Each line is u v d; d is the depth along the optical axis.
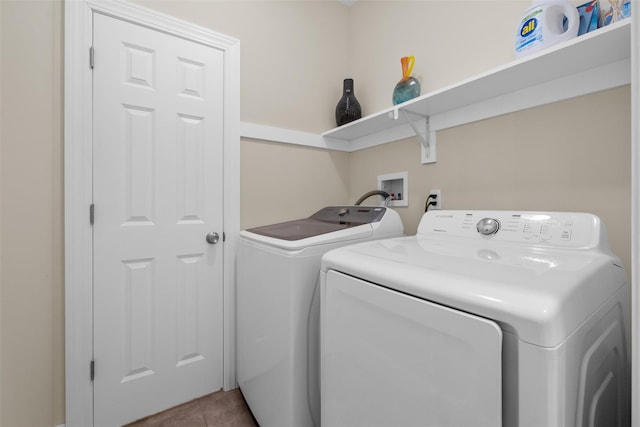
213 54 1.59
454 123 1.49
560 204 1.15
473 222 1.06
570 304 0.50
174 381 1.50
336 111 1.97
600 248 0.79
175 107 1.48
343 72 2.16
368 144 2.00
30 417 1.09
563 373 0.46
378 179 1.94
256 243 1.31
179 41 1.49
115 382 1.35
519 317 0.47
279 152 1.85
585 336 0.55
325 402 0.90
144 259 1.42
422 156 1.64
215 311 1.61
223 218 1.63
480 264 0.70
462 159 1.48
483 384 0.51
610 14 0.97
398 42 1.81
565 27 1.06
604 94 1.04
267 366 1.19
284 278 1.06
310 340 1.07
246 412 1.46
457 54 1.48
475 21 1.41
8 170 1.02
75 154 1.24
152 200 1.43
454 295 0.55
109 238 1.33
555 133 1.16
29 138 1.12
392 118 1.54
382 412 0.70
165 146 1.46
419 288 0.61
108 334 1.33
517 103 1.25
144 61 1.40
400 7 1.79
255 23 1.75
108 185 1.32
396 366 0.66
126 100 1.36
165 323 1.47
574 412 0.51
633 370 0.46
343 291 0.81
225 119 1.63
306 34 1.97
